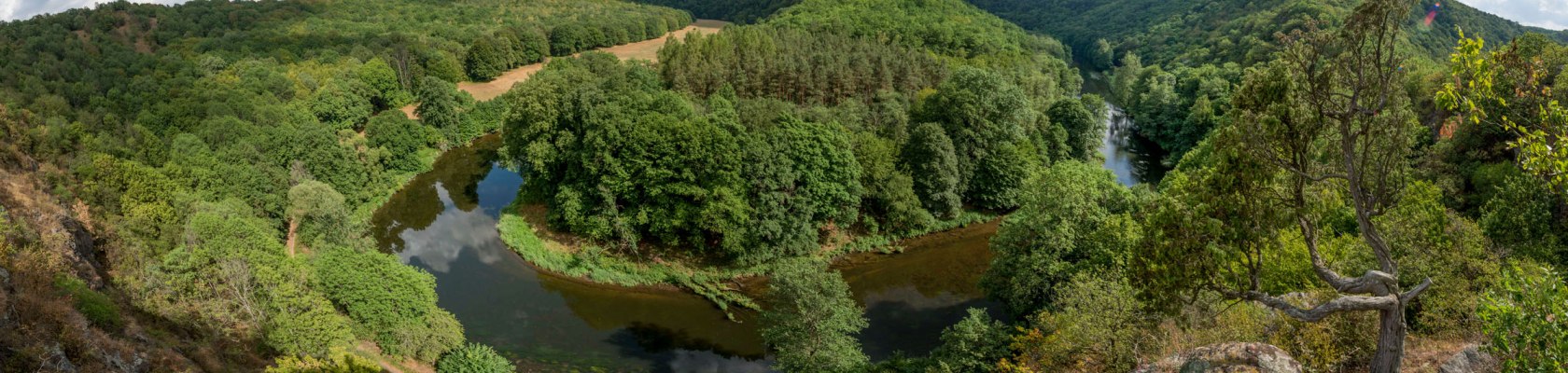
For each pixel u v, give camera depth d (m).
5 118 52.88
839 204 57.66
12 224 37.38
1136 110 101.94
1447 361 17.70
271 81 87.56
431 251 58.84
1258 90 17.08
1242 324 23.27
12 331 26.41
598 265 53.94
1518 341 14.14
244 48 104.94
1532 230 29.17
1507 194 31.64
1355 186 16.03
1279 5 125.06
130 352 29.84
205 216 39.22
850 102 75.81
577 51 139.88
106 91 77.06
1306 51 16.12
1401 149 15.61
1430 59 89.81
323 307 36.12
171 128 69.06
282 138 67.44
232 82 86.38
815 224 57.53
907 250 58.03
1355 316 21.44
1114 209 48.31
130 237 46.50
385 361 37.16
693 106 71.44
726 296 49.38
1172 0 169.25
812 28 115.62
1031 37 145.75
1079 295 30.02
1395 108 15.29
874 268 54.81
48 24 100.06
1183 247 17.80
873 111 77.06
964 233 61.31
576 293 50.78
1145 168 85.00
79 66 84.75
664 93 66.44
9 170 46.56
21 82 71.56
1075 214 40.06
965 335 32.09
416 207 70.81
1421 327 24.12
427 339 39.47
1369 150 16.36
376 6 150.75
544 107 61.53
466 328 45.47
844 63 86.44
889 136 67.19
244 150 62.47
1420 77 49.47
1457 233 27.42
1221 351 18.30
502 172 83.00
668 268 53.59
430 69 113.12
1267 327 23.38
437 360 39.56
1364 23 15.21
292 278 37.56
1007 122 66.75
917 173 62.59
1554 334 13.40
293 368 28.75
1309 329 21.42
